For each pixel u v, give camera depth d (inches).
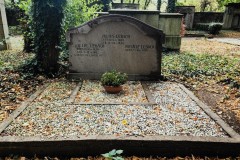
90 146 129.3
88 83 233.5
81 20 316.2
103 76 206.2
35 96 195.3
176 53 389.4
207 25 781.3
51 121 152.1
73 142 128.1
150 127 145.0
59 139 128.0
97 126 145.7
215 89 224.1
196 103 185.3
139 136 132.0
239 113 171.5
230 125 153.2
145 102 185.3
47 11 237.1
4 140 126.9
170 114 164.9
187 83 241.1
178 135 135.2
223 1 1023.0
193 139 129.8
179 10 802.2
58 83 230.7
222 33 734.5
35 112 165.5
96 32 233.9
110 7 689.6
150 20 371.2
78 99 190.7
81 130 140.1
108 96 198.1
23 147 127.5
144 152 130.4
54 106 176.2
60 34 251.9
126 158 128.3
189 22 815.7
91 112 166.2
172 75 264.2
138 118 157.6
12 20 751.1
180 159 128.1
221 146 129.0
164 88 220.7
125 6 681.0
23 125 146.1
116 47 238.7
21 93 206.7
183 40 607.8
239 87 223.1
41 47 249.4
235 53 397.7
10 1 773.3
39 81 237.8
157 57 241.0
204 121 155.1
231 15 797.9
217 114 169.9
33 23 247.4
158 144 128.9
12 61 313.0
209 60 334.3
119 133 136.6
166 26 390.3
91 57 241.4
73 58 241.8
